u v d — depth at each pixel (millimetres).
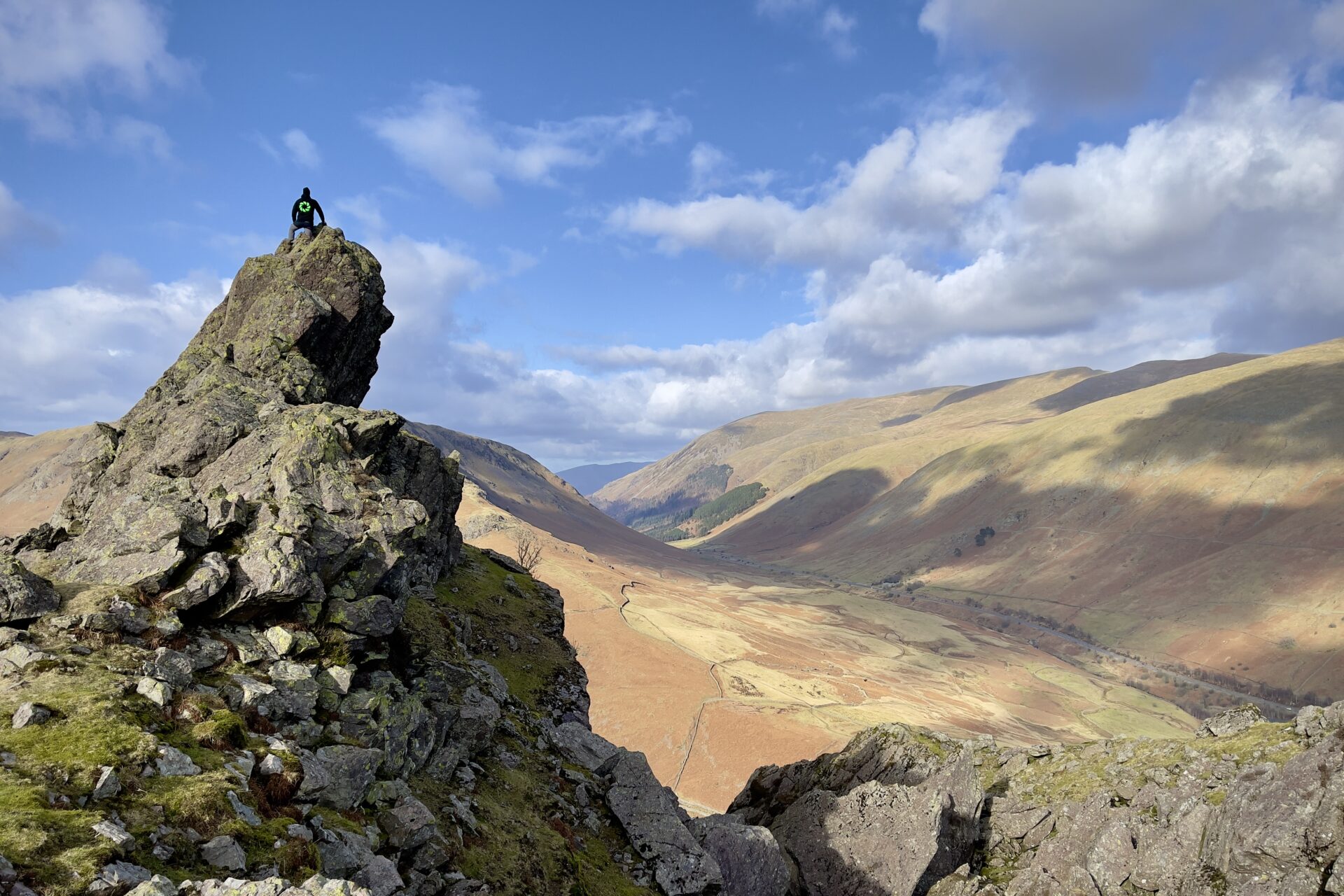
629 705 188125
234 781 16984
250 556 23391
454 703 31547
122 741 16406
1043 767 46062
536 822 28547
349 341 45125
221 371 35750
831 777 51656
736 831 34031
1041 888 34875
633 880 28703
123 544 23734
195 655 21031
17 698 17078
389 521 27500
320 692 22562
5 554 20828
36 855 12578
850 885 37688
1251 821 30328
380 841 20062
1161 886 32281
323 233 46188
